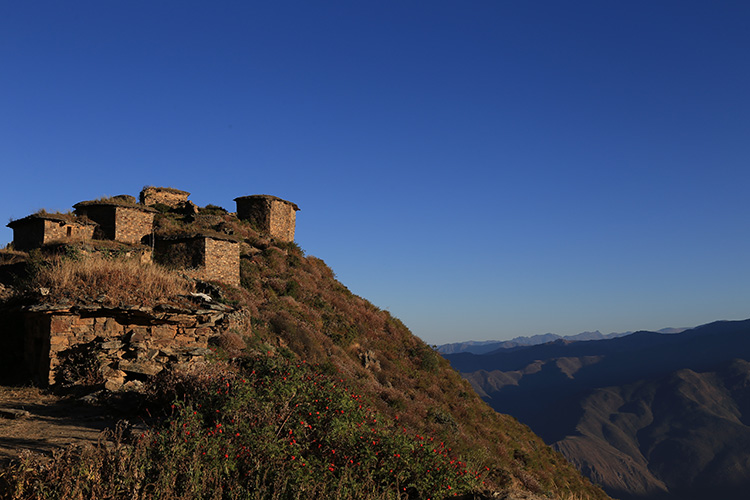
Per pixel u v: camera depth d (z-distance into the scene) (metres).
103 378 12.88
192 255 36.94
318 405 9.91
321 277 48.19
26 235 38.59
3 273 29.00
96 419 10.25
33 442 8.36
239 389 9.62
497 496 7.39
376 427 10.22
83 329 13.80
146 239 41.75
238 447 7.57
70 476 5.80
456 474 8.66
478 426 35.97
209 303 16.41
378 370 35.78
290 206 55.66
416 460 8.74
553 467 39.69
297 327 31.44
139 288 15.32
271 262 44.31
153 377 12.12
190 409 8.35
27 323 14.90
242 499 6.25
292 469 7.23
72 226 39.22
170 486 5.99
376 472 8.30
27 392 12.41
